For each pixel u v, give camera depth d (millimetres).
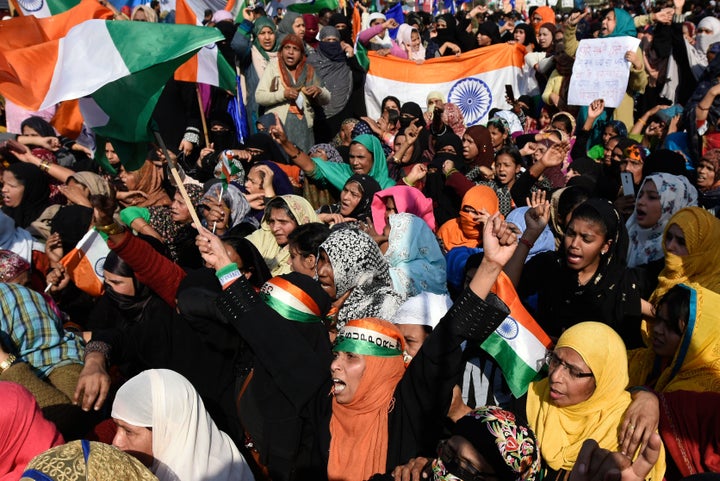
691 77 9016
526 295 4117
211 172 7801
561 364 3041
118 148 3877
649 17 10133
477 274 2793
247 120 9102
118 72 3561
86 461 2145
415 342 3344
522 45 10562
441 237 5477
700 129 7207
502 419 2455
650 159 5891
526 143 7793
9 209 5727
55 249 5020
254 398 3145
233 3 10711
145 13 10031
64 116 4559
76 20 4312
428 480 2586
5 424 2613
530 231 3932
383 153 6852
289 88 8094
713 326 3256
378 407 2869
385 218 5695
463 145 7477
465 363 3547
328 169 6668
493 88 10445
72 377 3553
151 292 3807
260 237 5148
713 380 3221
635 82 8719
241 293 3113
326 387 3037
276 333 3057
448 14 12227
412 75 10570
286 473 3076
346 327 2930
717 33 9234
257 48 9031
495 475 2408
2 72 3674
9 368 3281
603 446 2961
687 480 2125
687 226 3965
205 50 7059
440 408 2816
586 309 3912
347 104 9484
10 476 2639
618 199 5668
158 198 6453
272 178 6238
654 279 4203
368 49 11086
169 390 2670
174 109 8539
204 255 3191
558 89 9266
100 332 3516
